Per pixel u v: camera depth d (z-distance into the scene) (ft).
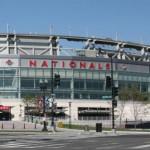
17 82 431.43
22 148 100.48
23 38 477.77
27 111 388.57
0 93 428.56
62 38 488.44
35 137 154.40
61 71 443.73
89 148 98.84
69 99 440.86
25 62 435.53
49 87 426.92
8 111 406.41
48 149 96.63
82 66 450.71
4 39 473.67
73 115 437.99
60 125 258.57
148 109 411.34
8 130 207.00
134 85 457.68
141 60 524.11
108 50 509.76
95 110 446.60
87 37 499.51
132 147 100.27
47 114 352.28
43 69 438.40
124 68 468.75
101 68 456.45
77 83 447.42
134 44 527.81
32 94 418.92
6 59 434.30
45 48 477.77
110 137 153.17
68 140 134.51
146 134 183.42
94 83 453.17
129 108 404.16
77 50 467.93
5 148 100.73
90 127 263.49
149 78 488.02
